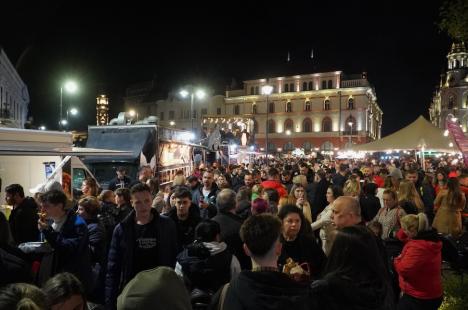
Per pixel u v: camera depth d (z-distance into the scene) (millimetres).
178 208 5137
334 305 2512
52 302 2205
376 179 11680
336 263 2697
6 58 32094
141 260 4141
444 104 77562
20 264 3410
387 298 2709
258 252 2588
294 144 71250
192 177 8938
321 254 4309
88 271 4398
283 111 72312
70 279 2332
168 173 14297
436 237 4242
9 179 8609
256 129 73688
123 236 4180
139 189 4133
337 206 4129
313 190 9547
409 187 7535
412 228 4344
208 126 31578
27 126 44156
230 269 3717
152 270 2105
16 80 39688
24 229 5789
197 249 3654
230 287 2441
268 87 24469
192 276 3609
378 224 5473
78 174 10266
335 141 68500
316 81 70312
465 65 76875
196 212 5289
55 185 6223
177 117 78438
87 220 5262
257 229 2600
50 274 4156
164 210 7301
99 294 4988
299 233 4324
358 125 67438
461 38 7500
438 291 4148
